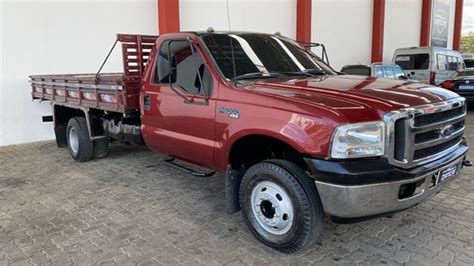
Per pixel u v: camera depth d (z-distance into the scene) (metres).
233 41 4.20
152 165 6.38
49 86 7.24
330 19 14.77
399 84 3.68
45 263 3.31
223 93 3.66
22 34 8.35
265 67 4.06
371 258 3.28
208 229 3.92
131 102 5.09
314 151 2.94
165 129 4.39
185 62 4.12
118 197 4.90
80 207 4.59
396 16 17.98
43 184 5.50
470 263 3.17
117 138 6.04
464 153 3.61
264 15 12.49
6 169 6.34
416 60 13.38
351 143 2.83
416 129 2.99
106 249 3.54
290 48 4.64
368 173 2.82
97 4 9.12
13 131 8.55
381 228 3.83
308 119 2.99
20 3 8.23
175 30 9.85
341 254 3.36
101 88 5.57
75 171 6.12
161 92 4.39
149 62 4.64
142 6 9.74
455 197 4.62
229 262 3.26
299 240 3.19
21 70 8.45
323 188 2.94
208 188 5.19
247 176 3.54
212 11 11.12
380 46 16.64
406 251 3.39
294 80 3.81
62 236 3.82
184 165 5.03
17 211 4.49
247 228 3.92
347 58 15.77
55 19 8.66
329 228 3.84
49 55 8.70
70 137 6.79
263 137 3.40
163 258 3.36
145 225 4.05
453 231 3.75
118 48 9.55
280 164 3.25
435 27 20.53
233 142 3.54
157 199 4.81
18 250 3.55
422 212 4.20
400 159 2.94
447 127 3.36
